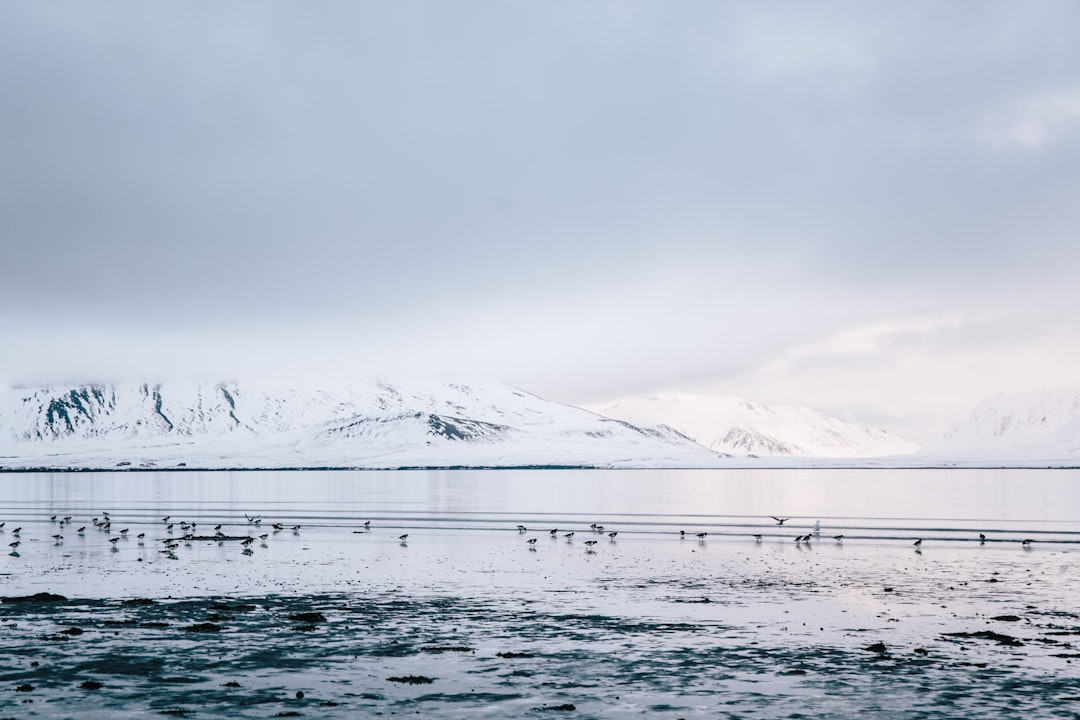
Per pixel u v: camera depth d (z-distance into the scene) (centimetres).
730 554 6588
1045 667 3103
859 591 4788
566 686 2917
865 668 3114
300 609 4275
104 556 6550
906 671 3069
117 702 2739
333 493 17075
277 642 3544
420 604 4406
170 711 2656
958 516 10075
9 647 3453
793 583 5088
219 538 7919
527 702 2745
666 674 3056
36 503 14138
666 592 4775
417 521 9912
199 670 3117
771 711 2645
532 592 4781
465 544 7400
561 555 6556
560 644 3509
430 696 2806
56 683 2948
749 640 3572
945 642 3503
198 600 4531
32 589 4928
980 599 4506
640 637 3631
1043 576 5297
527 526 9250
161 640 3572
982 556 6341
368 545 7338
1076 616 4034
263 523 9731
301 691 2861
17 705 2708
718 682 2953
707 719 2580
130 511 11994
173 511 11950
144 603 4434
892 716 2589
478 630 3772
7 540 7869
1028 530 8262
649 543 7462
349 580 5244
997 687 2862
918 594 4672
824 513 10831
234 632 3725
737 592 4769
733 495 15750
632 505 12738
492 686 2920
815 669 3108
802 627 3819
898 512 10888
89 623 3912
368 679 3008
